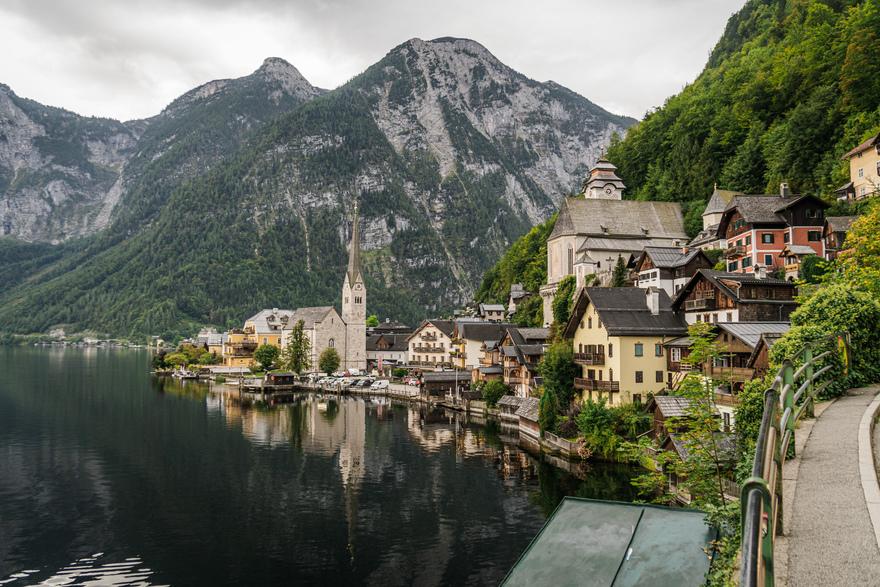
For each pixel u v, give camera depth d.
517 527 54.28
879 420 21.05
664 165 182.38
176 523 55.97
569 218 142.38
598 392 78.25
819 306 30.95
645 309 79.50
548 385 87.12
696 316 76.69
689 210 146.62
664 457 25.11
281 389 168.88
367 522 56.09
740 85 166.00
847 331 28.48
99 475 71.56
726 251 98.44
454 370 154.62
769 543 6.99
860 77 112.69
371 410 126.38
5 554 48.88
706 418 23.73
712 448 23.28
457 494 63.75
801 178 116.44
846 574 10.16
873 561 10.49
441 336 176.12
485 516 57.09
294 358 188.75
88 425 102.25
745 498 6.89
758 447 8.42
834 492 13.85
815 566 10.54
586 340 83.88
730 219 97.94
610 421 71.06
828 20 153.12
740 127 153.50
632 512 20.52
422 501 61.75
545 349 104.81
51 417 108.94
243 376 187.00
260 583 44.09
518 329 123.94
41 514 58.06
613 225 142.00
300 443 90.12
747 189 135.62
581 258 129.38
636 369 75.38
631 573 16.83
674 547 17.84
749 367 55.31
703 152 157.75
